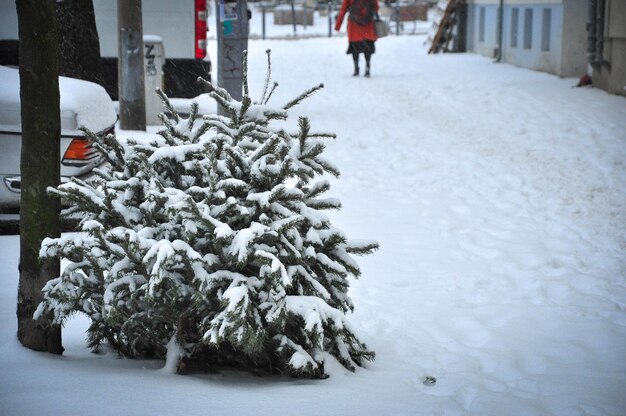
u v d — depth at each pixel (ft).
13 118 31.58
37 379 17.25
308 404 16.66
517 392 18.74
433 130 56.44
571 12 75.72
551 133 53.62
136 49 48.29
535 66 83.76
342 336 19.63
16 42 50.65
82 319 22.56
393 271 28.99
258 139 20.29
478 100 67.31
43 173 18.54
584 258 30.73
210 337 16.80
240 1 48.44
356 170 45.32
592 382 19.51
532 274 28.78
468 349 21.75
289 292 18.53
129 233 17.12
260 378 18.90
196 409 16.07
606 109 60.18
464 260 30.50
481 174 44.39
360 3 84.84
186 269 17.52
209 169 18.62
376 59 101.76
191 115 20.35
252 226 17.51
